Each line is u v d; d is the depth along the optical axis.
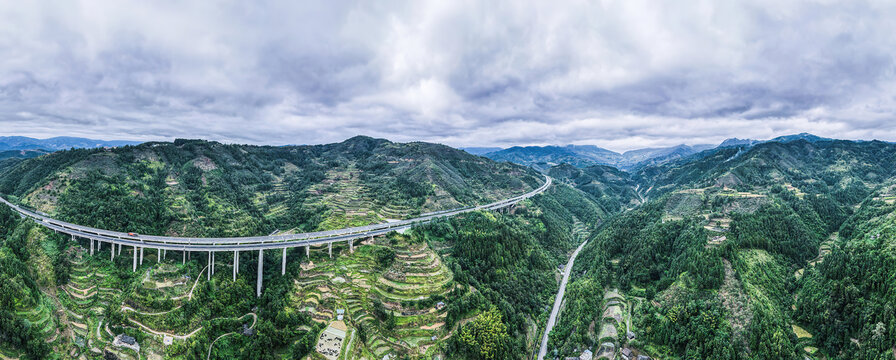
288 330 137.75
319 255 183.50
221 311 153.88
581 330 152.75
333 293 158.38
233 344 141.88
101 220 184.62
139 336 137.12
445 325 149.00
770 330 132.62
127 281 160.75
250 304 161.75
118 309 146.12
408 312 151.88
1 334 123.06
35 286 142.12
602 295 182.75
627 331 155.62
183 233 193.00
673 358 139.50
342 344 132.75
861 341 124.50
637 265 194.75
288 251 194.88
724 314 140.25
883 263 136.38
